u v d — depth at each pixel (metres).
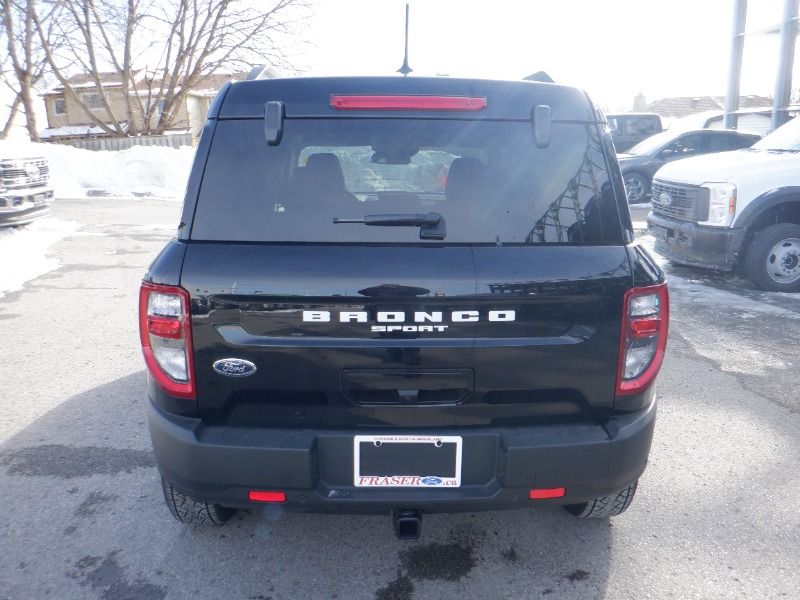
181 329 2.35
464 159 2.47
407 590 2.73
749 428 4.23
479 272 2.33
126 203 16.95
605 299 2.39
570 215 2.45
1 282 8.34
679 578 2.79
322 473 2.41
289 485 2.36
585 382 2.43
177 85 30.14
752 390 4.85
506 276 2.33
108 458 3.84
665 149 15.52
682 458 3.84
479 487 2.44
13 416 4.42
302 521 3.23
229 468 2.36
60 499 3.39
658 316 2.48
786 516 3.25
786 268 7.77
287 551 2.99
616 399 2.47
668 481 3.58
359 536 3.11
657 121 20.20
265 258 2.33
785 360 5.48
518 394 2.41
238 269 2.32
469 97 2.48
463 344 2.34
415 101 2.46
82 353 5.73
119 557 2.93
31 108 27.41
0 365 5.43
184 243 2.38
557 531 3.14
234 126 2.46
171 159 21.16
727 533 3.11
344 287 2.30
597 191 2.49
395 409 2.38
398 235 2.38
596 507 3.02
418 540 3.07
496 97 2.50
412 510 2.45
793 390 4.84
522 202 2.44
